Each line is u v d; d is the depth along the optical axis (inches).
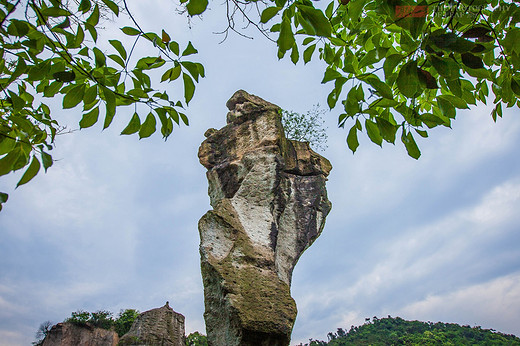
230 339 409.7
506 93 177.6
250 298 421.7
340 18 218.1
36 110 198.2
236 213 513.0
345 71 163.0
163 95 163.3
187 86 158.1
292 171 601.3
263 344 397.4
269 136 581.0
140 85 162.6
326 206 607.5
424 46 127.9
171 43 150.7
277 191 545.6
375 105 153.5
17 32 143.9
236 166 569.9
